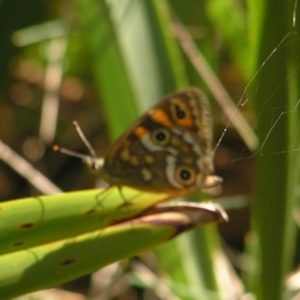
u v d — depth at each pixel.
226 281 0.95
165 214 0.89
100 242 0.89
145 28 0.95
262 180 0.92
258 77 0.91
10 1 1.02
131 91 0.95
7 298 0.88
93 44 0.95
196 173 0.92
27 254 0.89
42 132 1.04
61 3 1.04
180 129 0.92
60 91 1.12
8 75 1.04
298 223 0.97
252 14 0.91
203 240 0.95
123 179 0.92
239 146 1.11
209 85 0.97
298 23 0.91
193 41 0.98
